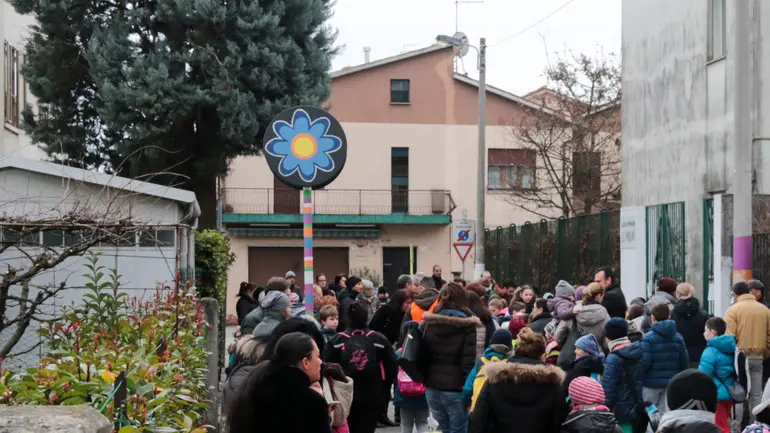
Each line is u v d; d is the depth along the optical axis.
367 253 38.81
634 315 11.77
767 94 16.62
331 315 10.65
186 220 11.88
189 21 19.47
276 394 5.09
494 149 39.25
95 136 20.27
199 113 19.64
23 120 20.61
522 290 15.65
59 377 5.36
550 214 38.12
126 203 10.16
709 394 5.30
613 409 8.40
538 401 6.53
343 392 7.34
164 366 6.41
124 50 19.30
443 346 9.27
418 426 10.36
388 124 39.19
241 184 38.22
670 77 19.88
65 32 19.69
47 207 9.91
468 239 23.11
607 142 34.97
